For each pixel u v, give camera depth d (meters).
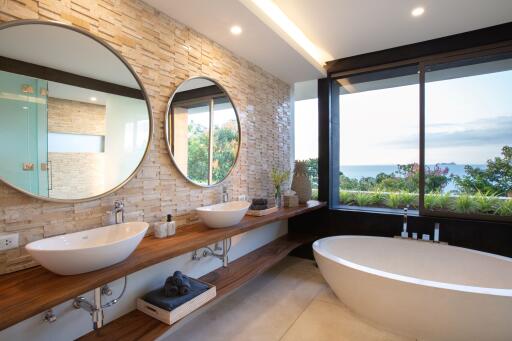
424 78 2.88
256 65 3.00
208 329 2.01
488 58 2.67
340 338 1.92
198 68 2.23
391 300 1.91
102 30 1.57
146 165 1.82
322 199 3.53
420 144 2.92
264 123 3.16
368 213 3.19
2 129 1.20
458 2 2.14
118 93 1.65
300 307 2.33
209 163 2.36
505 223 2.50
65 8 1.41
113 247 1.17
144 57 1.80
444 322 1.76
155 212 1.88
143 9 1.80
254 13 1.97
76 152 1.46
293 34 2.59
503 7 2.21
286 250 2.90
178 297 1.65
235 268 2.40
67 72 1.42
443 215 2.80
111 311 1.59
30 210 1.30
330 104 3.49
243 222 2.19
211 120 2.37
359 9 2.24
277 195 3.03
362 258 2.86
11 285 1.10
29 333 1.27
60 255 1.05
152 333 1.47
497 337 1.67
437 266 2.56
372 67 3.18
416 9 2.24
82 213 1.49
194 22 2.07
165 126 1.94
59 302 1.00
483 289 1.68
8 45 1.22
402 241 2.74
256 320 2.13
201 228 2.00
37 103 1.31
